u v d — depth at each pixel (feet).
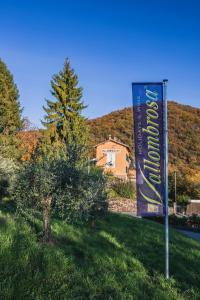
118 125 328.49
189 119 342.64
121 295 21.04
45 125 125.29
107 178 44.39
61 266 23.39
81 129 125.29
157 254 34.09
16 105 140.97
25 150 87.76
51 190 30.35
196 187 159.63
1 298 17.16
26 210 31.68
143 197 28.63
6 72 147.33
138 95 29.01
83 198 31.81
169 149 275.80
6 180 49.78
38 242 28.50
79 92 131.13
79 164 32.27
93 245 32.19
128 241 38.04
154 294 22.84
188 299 23.44
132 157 194.08
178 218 92.63
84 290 20.71
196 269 31.40
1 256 22.07
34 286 19.20
